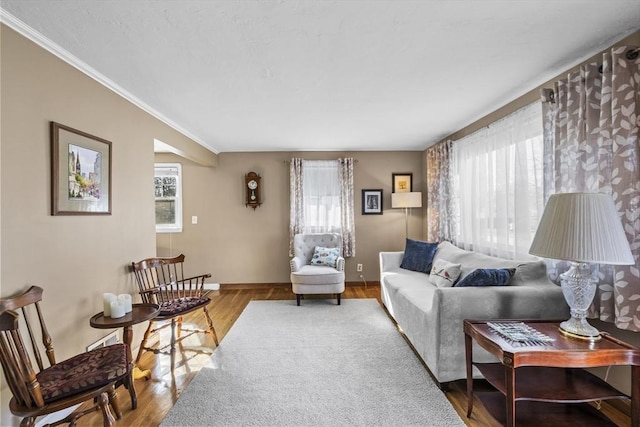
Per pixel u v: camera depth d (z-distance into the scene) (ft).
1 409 5.05
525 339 5.27
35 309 5.65
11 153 5.26
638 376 5.03
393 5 5.06
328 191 16.78
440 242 13.87
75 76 6.64
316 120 11.44
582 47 6.53
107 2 4.83
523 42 6.30
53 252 6.05
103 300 7.18
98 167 7.31
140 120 9.22
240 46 6.25
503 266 8.49
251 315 12.09
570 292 5.57
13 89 5.29
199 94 8.72
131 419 6.03
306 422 5.86
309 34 5.87
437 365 6.84
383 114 10.84
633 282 5.65
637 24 5.73
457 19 5.48
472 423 5.84
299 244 15.31
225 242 16.66
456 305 6.77
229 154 16.67
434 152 14.70
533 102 8.70
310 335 10.08
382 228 17.01
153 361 8.36
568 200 5.29
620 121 5.78
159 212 16.61
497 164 10.12
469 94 9.09
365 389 6.95
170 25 5.48
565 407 5.83
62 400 4.64
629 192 5.70
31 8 4.94
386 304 12.32
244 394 6.78
